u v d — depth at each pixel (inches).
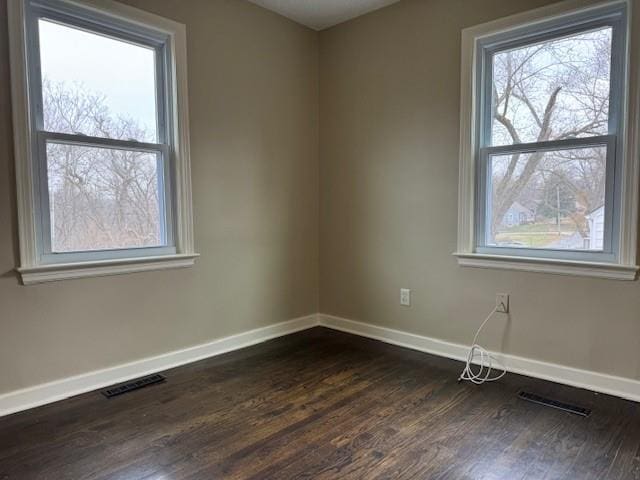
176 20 105.3
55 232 90.2
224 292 119.7
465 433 75.2
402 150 121.4
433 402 87.4
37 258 87.4
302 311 142.6
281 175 133.3
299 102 137.4
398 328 126.0
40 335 87.6
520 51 101.5
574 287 94.0
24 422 79.8
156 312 105.4
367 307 133.6
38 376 87.5
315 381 98.5
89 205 94.8
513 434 74.7
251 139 124.0
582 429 76.3
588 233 93.7
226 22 116.0
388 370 105.2
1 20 80.5
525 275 100.7
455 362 110.7
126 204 100.8
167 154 107.3
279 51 130.1
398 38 120.4
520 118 102.0
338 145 138.0
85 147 93.7
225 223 119.0
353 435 74.7
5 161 82.3
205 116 112.7
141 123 103.0
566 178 95.9
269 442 72.6
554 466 65.6
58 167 90.0
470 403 86.8
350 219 136.2
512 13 99.3
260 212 127.9
